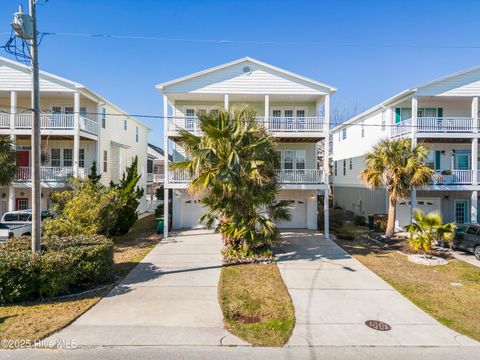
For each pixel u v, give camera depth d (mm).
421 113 19125
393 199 15008
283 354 5234
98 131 19891
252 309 7047
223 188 10445
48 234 11375
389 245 14125
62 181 17047
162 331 5969
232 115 11578
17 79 17266
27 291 7172
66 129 17422
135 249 13062
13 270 7086
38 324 6090
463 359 5160
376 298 7863
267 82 16422
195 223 18453
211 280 9094
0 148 14383
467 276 9820
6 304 7070
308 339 5762
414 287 8688
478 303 7598
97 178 16109
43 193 18922
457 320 6648
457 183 16531
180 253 12328
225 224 11750
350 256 12148
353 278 9453
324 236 15969
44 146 19562
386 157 14266
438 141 18203
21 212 14859
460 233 12859
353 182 24922
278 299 7656
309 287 8633
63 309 6855
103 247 8602
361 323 6461
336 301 7645
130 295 7848
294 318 6645
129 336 5754
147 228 18734
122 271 9883
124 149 25719
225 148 10539
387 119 19266
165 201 15648
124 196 15359
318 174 16141
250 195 10711
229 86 16328
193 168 10461
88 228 11758
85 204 12141
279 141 17984
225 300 7539
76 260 7902
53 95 18531
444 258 11953
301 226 18547
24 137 18469
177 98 17812
